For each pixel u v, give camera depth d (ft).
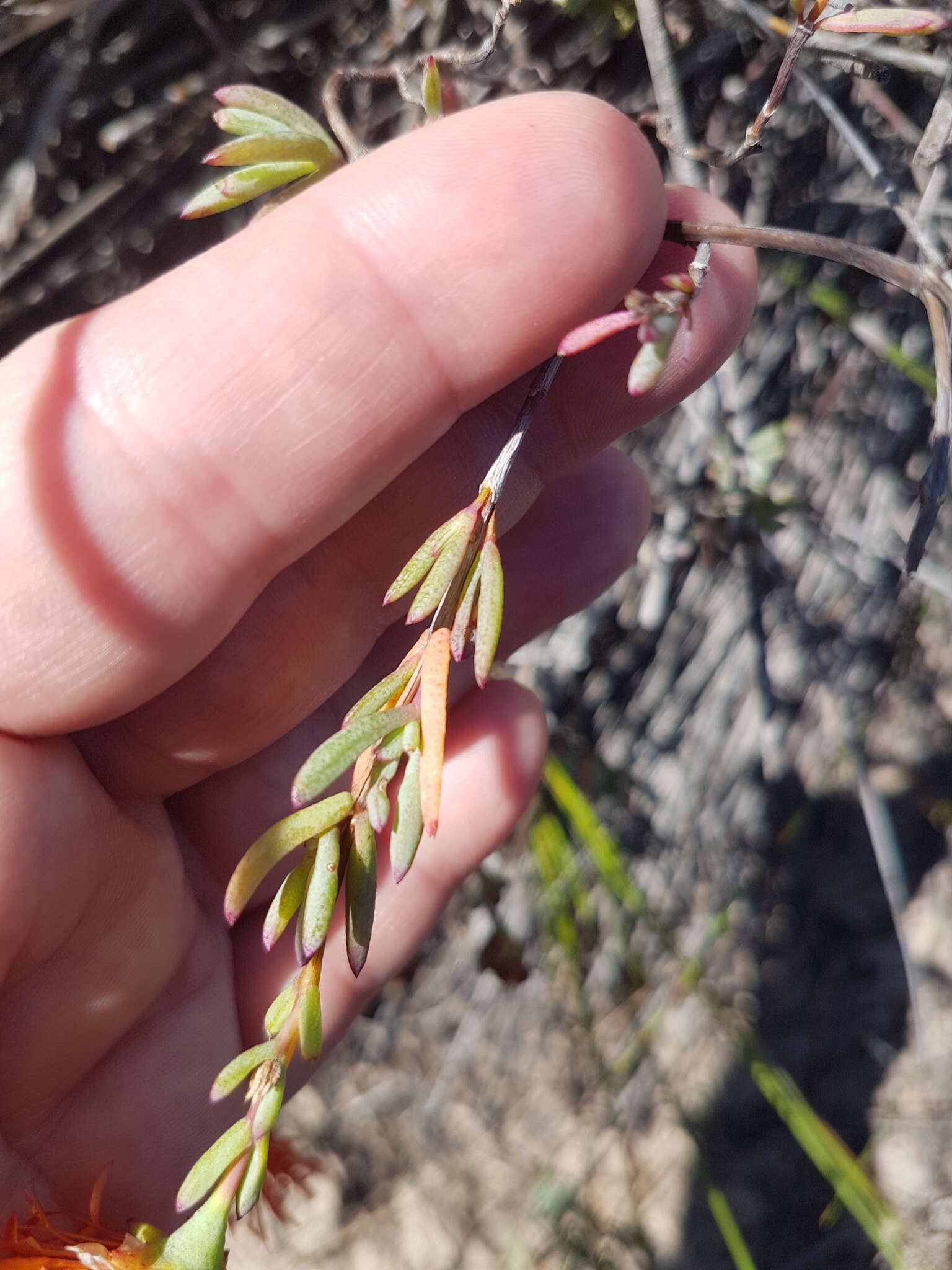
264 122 0.28
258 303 0.28
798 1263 0.71
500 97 0.41
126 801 0.35
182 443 0.28
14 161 0.46
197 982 0.39
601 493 0.43
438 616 0.21
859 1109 0.75
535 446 0.35
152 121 0.45
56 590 0.28
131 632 0.29
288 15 0.44
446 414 0.29
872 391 0.56
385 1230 0.73
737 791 0.72
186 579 0.29
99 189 0.47
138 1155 0.37
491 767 0.42
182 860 0.38
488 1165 0.74
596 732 0.64
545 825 0.50
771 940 0.78
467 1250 0.71
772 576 0.56
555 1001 0.73
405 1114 0.75
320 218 0.28
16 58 0.44
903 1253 0.70
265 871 0.19
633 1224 0.64
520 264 0.27
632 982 0.64
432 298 0.27
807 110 0.46
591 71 0.44
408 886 0.42
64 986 0.33
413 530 0.35
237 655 0.34
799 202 0.49
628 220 0.27
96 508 0.28
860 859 0.78
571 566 0.43
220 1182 0.22
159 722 0.34
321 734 0.41
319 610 0.35
